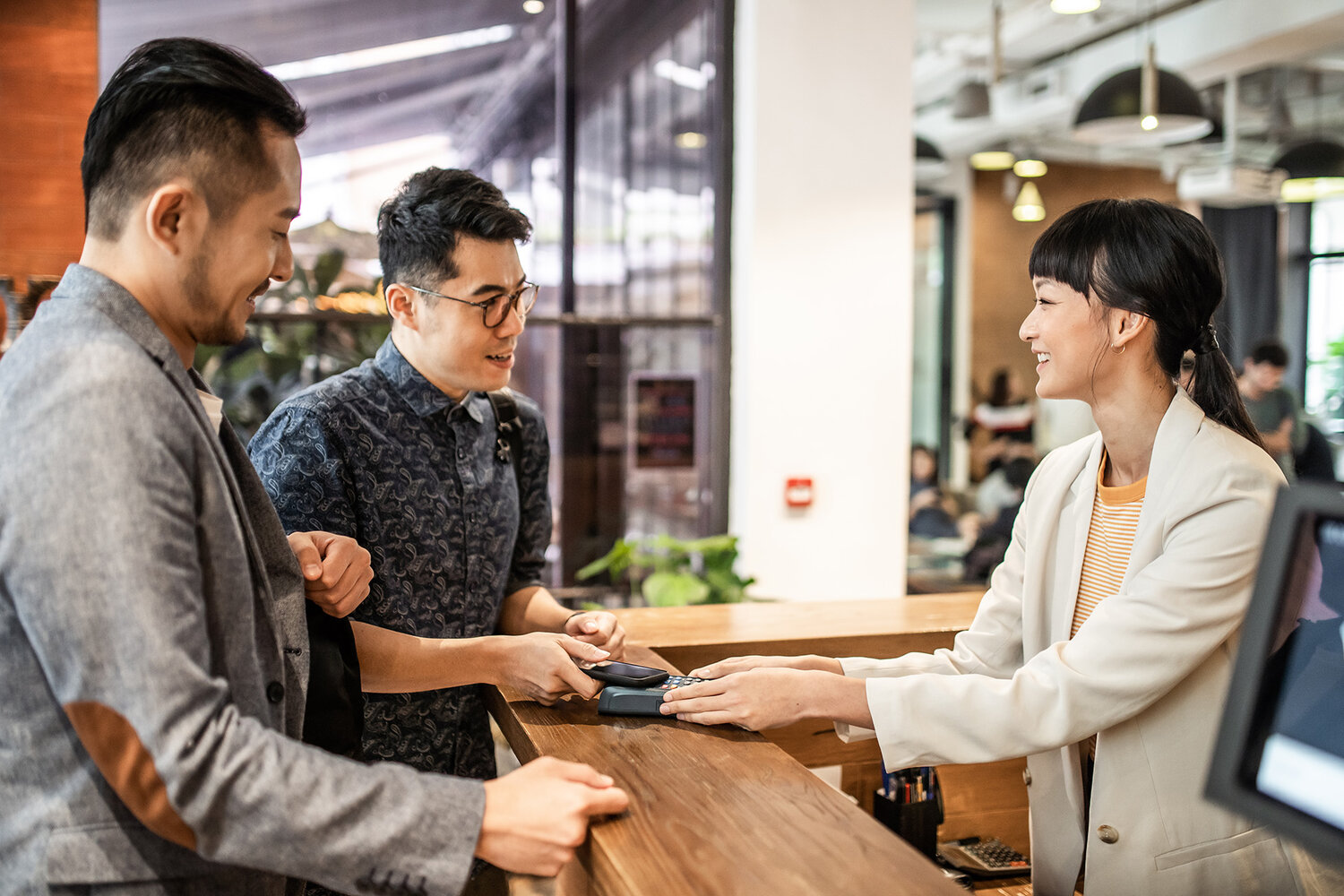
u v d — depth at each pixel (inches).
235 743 31.4
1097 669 46.6
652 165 164.1
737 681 49.2
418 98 153.1
